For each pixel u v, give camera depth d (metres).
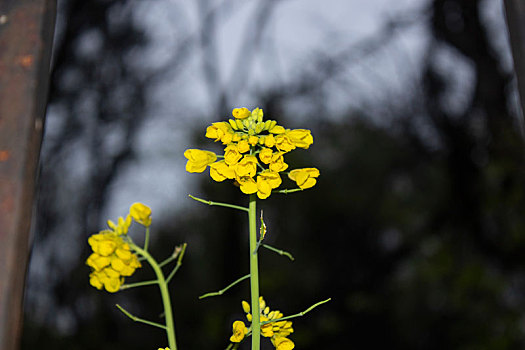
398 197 9.77
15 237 0.77
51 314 8.15
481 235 7.71
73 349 7.97
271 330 1.31
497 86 7.56
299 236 10.26
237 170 1.21
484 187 7.63
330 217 10.10
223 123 1.23
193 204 10.12
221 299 9.11
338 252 9.82
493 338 7.58
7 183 0.79
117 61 8.84
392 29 9.82
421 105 9.05
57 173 8.56
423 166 9.39
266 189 1.23
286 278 9.67
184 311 9.44
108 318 8.49
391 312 8.84
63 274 8.30
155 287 9.59
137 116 9.16
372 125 10.34
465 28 7.77
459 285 7.69
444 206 8.41
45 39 0.87
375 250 9.57
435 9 8.23
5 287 0.75
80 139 8.72
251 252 1.23
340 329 8.97
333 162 10.47
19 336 0.78
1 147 0.80
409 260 9.02
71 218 8.51
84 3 8.20
